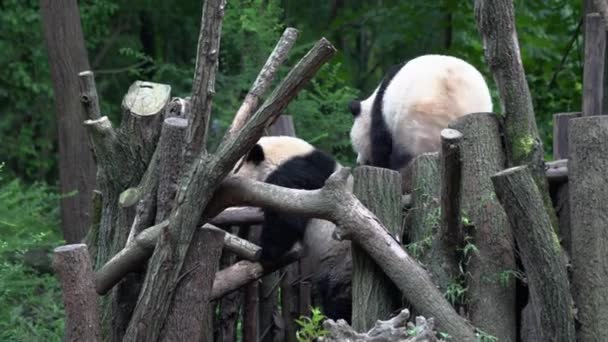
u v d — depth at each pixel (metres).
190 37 19.34
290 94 6.99
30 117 18.66
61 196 13.07
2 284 10.48
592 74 9.85
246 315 9.62
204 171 7.10
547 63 16.16
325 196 7.38
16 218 12.03
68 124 13.66
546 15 16.39
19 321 10.46
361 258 7.60
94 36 18.72
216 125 14.65
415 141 9.57
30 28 18.11
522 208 6.91
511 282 7.62
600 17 9.77
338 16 18.81
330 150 14.60
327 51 6.91
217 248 7.30
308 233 9.07
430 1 17.33
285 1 19.22
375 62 20.80
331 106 14.77
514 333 7.57
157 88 8.38
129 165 8.16
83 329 7.05
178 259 7.14
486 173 7.87
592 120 7.31
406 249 7.70
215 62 7.02
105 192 8.26
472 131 8.02
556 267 6.96
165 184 7.64
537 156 7.93
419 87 9.64
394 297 7.60
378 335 6.59
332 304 8.84
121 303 7.97
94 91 8.24
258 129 7.03
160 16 19.16
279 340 9.88
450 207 7.29
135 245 7.54
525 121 7.98
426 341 6.51
